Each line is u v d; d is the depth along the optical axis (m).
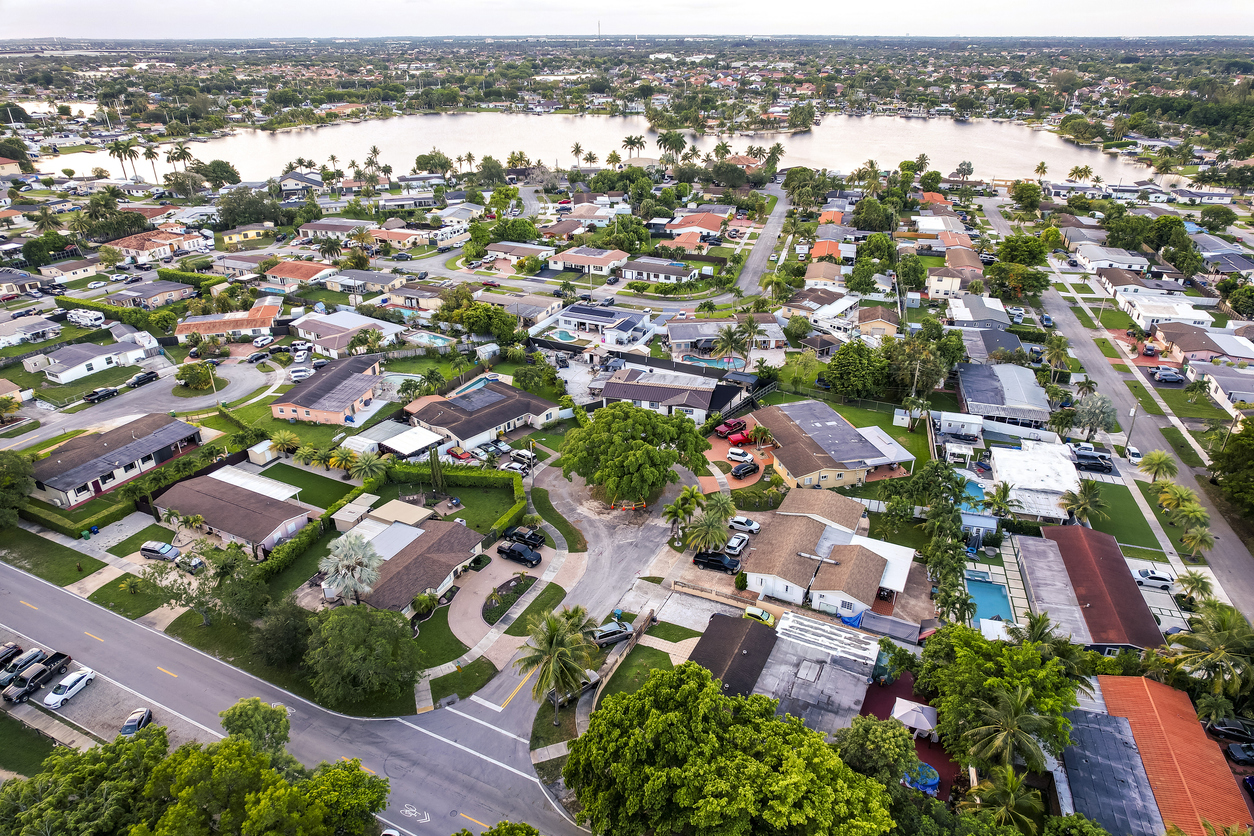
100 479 102.81
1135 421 122.75
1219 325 159.38
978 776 58.56
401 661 67.38
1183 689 66.19
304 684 71.81
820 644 72.56
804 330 153.50
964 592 77.38
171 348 155.38
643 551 92.12
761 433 114.88
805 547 86.25
